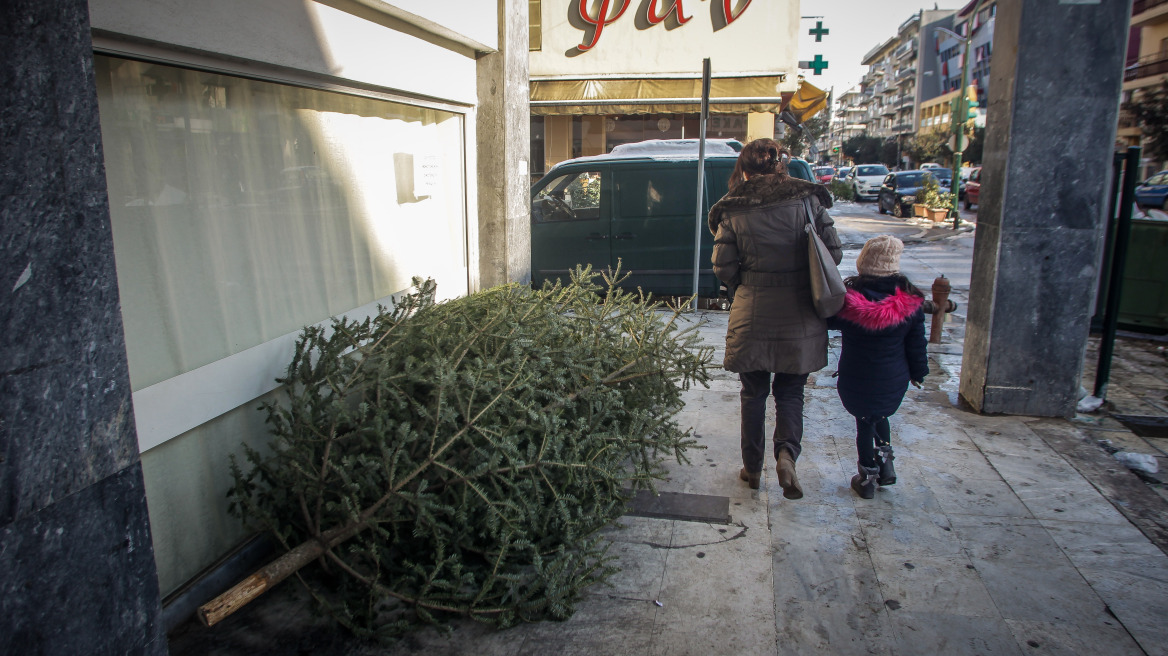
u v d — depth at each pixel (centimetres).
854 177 3528
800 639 277
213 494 301
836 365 629
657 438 362
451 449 299
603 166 823
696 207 816
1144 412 511
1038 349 489
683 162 815
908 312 355
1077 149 452
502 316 345
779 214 357
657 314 412
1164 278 732
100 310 165
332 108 371
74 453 161
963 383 537
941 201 2269
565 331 372
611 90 1500
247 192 315
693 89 1480
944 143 5675
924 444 455
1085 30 436
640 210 823
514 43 528
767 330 363
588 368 345
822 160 10306
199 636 278
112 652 174
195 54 273
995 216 482
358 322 372
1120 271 507
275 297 336
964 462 429
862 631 281
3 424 145
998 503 380
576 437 317
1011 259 478
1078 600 299
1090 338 742
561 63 1516
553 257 843
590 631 282
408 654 270
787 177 364
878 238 365
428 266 482
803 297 362
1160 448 448
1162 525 357
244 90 311
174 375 278
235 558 310
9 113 143
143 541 181
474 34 470
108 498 170
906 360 370
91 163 161
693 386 570
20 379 148
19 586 151
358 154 396
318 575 305
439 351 323
